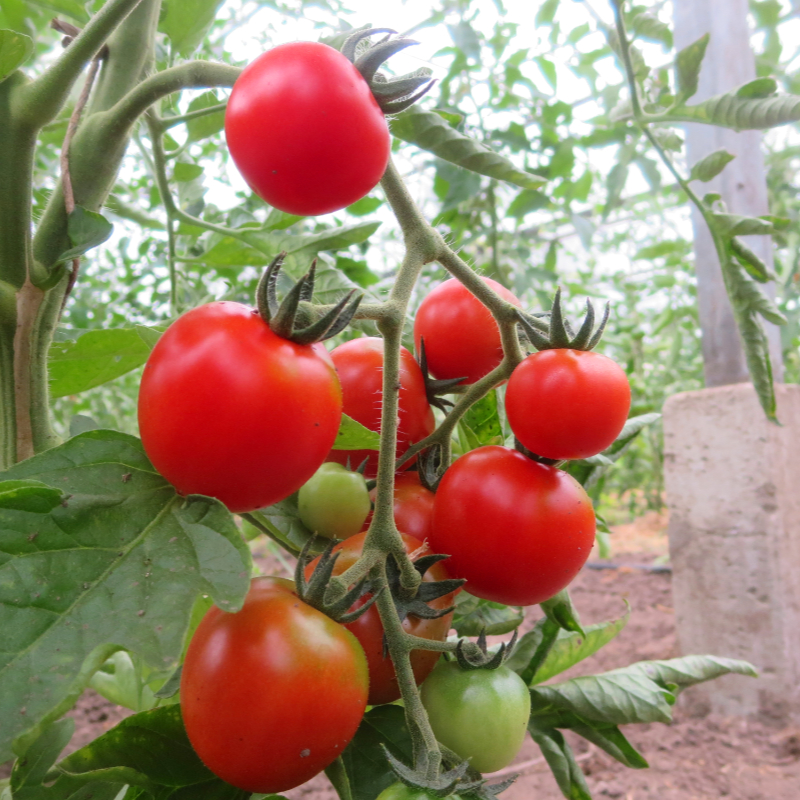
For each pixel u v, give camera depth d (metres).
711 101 0.39
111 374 0.31
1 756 0.13
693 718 0.82
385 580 0.19
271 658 0.17
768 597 0.79
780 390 0.83
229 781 0.18
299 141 0.17
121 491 0.17
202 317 0.17
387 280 0.51
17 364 0.22
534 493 0.22
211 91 0.35
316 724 0.17
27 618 0.15
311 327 0.18
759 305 0.40
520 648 0.28
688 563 0.86
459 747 0.20
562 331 0.22
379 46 0.18
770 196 1.19
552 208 1.03
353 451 0.27
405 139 0.32
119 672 0.41
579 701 0.29
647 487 2.26
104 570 0.16
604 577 1.47
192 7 0.31
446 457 0.25
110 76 0.24
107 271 1.05
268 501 0.18
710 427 0.84
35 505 0.16
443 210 0.66
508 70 0.89
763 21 0.99
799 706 0.78
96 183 0.23
